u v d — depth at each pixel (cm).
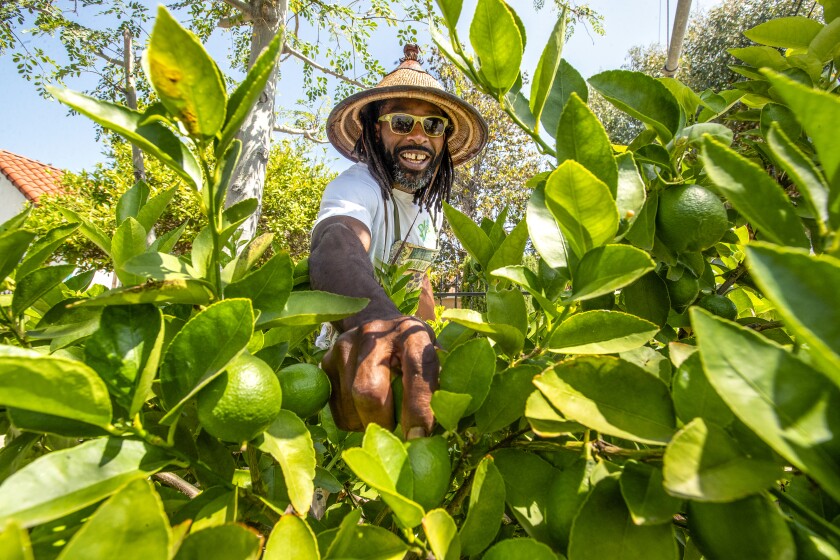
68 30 720
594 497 66
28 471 59
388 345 103
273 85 614
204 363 74
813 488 70
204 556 60
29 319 145
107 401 66
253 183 576
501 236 138
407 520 66
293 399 97
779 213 58
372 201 234
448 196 310
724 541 58
